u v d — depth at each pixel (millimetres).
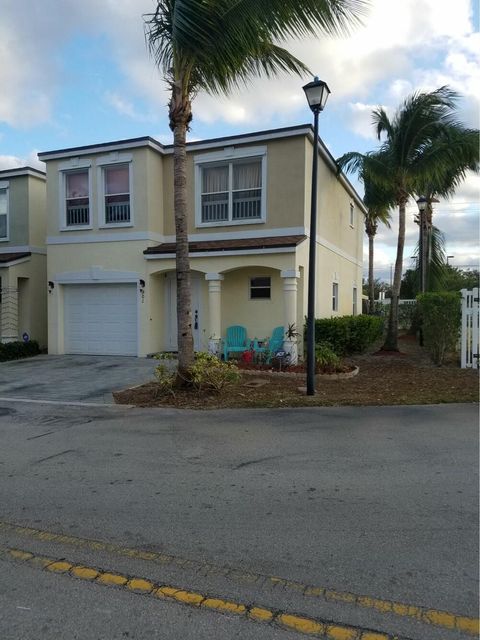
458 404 8164
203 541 3721
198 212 14383
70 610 2928
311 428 6820
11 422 7520
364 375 11422
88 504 4430
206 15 7742
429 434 6445
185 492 4656
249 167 14039
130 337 14836
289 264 12539
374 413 7637
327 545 3623
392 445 5996
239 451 5867
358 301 22453
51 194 15445
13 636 2701
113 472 5234
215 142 13984
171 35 8352
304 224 13406
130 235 14555
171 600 3020
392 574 3236
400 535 3756
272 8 7695
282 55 8898
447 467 5215
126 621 2820
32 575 3316
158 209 14906
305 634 2701
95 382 10797
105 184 14938
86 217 15234
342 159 15867
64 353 15578
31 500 4543
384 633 2697
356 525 3928
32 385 10609
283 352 11938
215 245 13500
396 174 15516
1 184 17516
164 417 7598
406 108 14609
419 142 14883
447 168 15242
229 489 4711
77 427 7145
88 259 15062
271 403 8336
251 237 13852
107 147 14555
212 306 13398
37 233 17422
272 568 3336
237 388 9562
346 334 13812
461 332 12219
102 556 3543
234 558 3473
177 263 8945
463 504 4297
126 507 4352
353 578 3201
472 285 41438
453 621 2779
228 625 2777
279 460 5520
